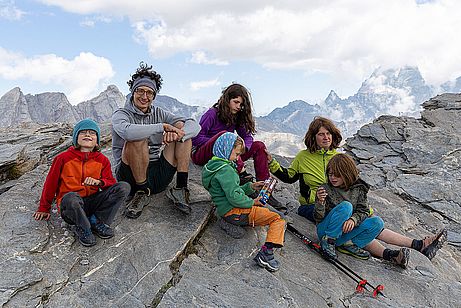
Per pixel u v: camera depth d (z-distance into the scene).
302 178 7.79
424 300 6.11
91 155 5.70
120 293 4.85
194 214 6.43
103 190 5.63
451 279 7.40
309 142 7.67
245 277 5.49
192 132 6.20
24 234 5.37
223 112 7.56
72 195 5.27
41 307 4.48
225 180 5.81
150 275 5.15
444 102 16.22
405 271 6.73
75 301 4.62
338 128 7.60
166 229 5.98
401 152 13.33
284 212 7.43
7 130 11.27
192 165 8.40
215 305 4.84
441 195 10.93
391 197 10.95
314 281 5.83
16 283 4.61
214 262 5.74
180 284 5.08
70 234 5.60
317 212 6.48
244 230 6.31
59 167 5.55
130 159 6.03
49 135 10.49
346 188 6.54
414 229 9.16
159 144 6.74
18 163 7.91
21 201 6.19
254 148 7.29
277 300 5.12
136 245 5.57
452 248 9.14
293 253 6.39
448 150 12.82
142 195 6.27
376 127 14.55
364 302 5.67
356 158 13.66
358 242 6.60
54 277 4.87
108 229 5.62
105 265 5.20
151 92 6.29
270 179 6.27
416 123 14.97
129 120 6.29
